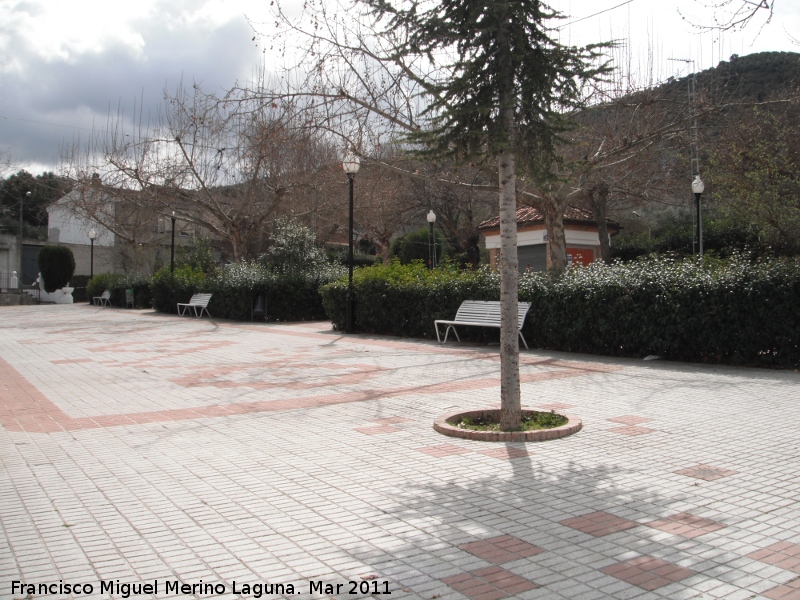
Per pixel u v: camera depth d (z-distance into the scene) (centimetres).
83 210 3928
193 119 2653
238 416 813
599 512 462
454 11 694
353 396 936
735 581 352
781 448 618
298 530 437
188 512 474
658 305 1180
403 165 1889
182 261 3456
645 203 2973
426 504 484
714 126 1873
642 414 774
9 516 468
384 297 1777
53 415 830
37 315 3052
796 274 1052
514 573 366
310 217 3484
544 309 1373
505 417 698
